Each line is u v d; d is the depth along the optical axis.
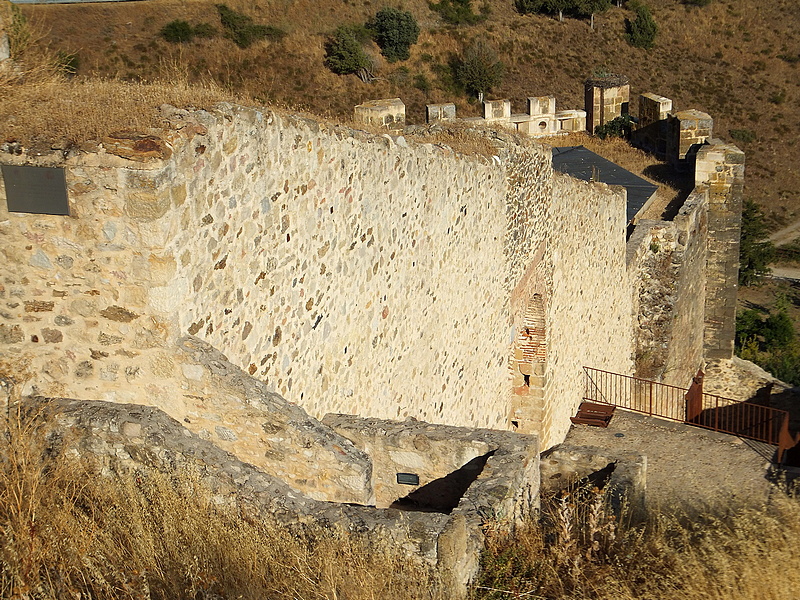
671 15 58.12
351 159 8.81
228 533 5.94
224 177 6.95
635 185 22.73
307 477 6.96
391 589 5.74
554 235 14.98
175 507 6.08
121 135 6.30
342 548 5.89
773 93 52.81
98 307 6.66
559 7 55.22
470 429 8.26
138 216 6.32
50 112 6.64
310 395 8.51
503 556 6.40
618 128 29.23
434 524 6.09
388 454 8.27
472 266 12.13
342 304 8.95
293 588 5.58
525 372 14.80
